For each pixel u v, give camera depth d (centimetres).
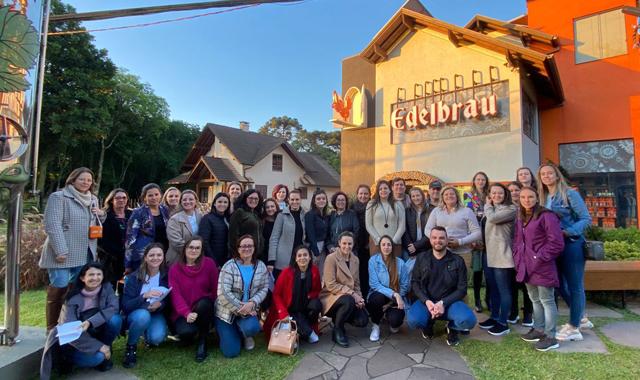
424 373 301
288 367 317
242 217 401
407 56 920
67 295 314
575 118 922
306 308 383
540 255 336
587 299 511
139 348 364
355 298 377
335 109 966
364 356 339
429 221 445
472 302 509
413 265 406
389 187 472
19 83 314
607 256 576
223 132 2467
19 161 313
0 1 297
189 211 421
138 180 3278
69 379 297
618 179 868
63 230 340
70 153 2620
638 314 444
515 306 426
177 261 381
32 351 303
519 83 746
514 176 742
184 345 372
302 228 469
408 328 419
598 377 282
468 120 809
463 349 349
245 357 341
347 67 1070
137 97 2803
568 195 357
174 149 3516
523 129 768
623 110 869
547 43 902
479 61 804
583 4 931
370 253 464
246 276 364
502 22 894
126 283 348
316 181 2736
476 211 502
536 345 340
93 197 377
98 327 320
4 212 317
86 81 2125
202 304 341
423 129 878
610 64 890
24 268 607
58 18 416
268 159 2456
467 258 580
